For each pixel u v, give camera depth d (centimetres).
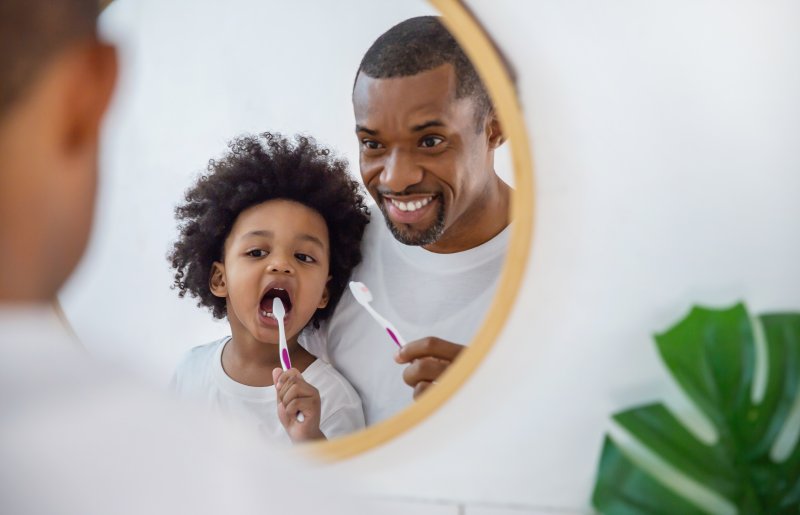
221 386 213
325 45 197
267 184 210
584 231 132
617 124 131
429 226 197
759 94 129
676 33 129
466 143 191
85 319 217
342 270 209
